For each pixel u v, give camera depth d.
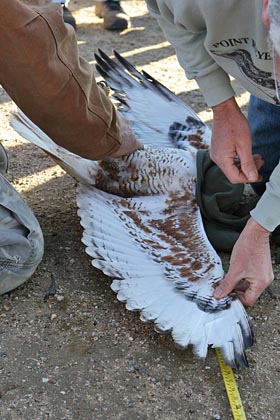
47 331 2.03
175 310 1.92
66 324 2.05
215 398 1.85
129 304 1.95
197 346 1.84
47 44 1.76
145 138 2.59
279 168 1.79
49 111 1.90
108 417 1.77
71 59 1.85
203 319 1.89
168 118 2.62
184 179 2.29
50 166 2.84
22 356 1.94
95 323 2.06
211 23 1.73
